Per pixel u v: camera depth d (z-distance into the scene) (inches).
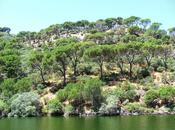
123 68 6279.5
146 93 5162.4
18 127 3786.9
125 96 5201.8
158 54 6417.3
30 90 5733.3
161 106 5078.7
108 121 4153.5
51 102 5201.8
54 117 4904.0
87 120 4345.5
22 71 6451.8
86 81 5378.9
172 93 5068.9
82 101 5196.9
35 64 6107.3
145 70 6112.2
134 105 5014.8
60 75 6235.2
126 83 5472.4
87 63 6343.5
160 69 6215.6
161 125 3656.5
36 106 5226.4
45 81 6141.7
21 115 5162.4
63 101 5246.1
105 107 4975.4
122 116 4800.7
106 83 5757.9
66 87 5246.1
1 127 3811.5
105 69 6304.1
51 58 5885.8
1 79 6318.9
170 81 5772.6
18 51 7854.3
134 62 6397.6
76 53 6077.8
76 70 6274.6
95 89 5073.8
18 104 5201.8
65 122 4173.2
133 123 3875.5
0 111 5246.1
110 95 5167.3
